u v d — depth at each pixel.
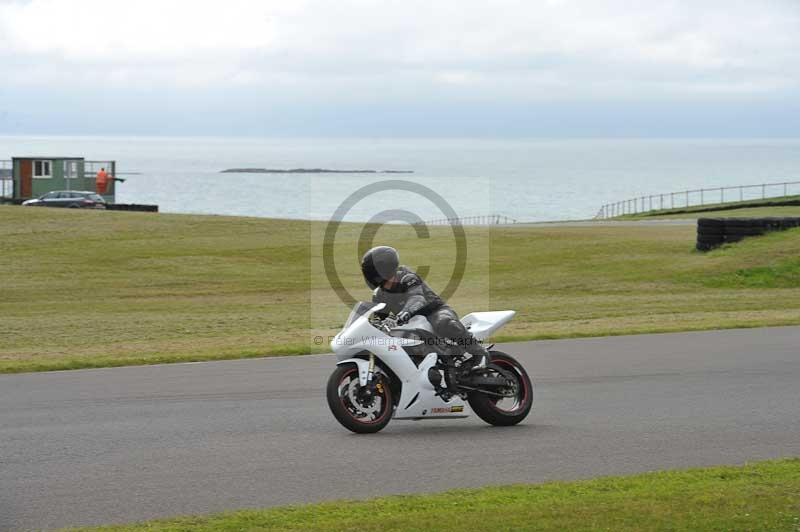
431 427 10.29
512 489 7.55
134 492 7.60
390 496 7.36
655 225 47.84
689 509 6.81
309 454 8.93
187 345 17.33
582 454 8.95
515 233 41.97
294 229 43.00
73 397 11.94
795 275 29.98
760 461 8.53
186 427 10.13
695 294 27.72
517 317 22.59
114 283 30.75
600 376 13.50
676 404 11.43
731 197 154.12
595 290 28.95
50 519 6.90
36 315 23.72
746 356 15.16
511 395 10.37
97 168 74.38
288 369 14.28
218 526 6.51
